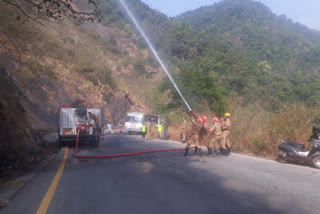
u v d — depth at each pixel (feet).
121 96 157.17
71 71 133.18
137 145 50.83
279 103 43.39
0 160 29.01
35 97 99.76
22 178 23.85
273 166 27.14
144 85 188.55
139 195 18.31
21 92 90.33
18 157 31.60
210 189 19.34
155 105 97.66
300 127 33.96
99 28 216.95
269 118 39.73
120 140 65.00
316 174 23.56
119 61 199.82
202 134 35.14
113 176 23.86
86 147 49.39
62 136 50.11
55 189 20.12
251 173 24.07
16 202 17.38
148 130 69.67
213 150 38.99
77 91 124.16
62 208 16.22
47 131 78.64
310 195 17.85
